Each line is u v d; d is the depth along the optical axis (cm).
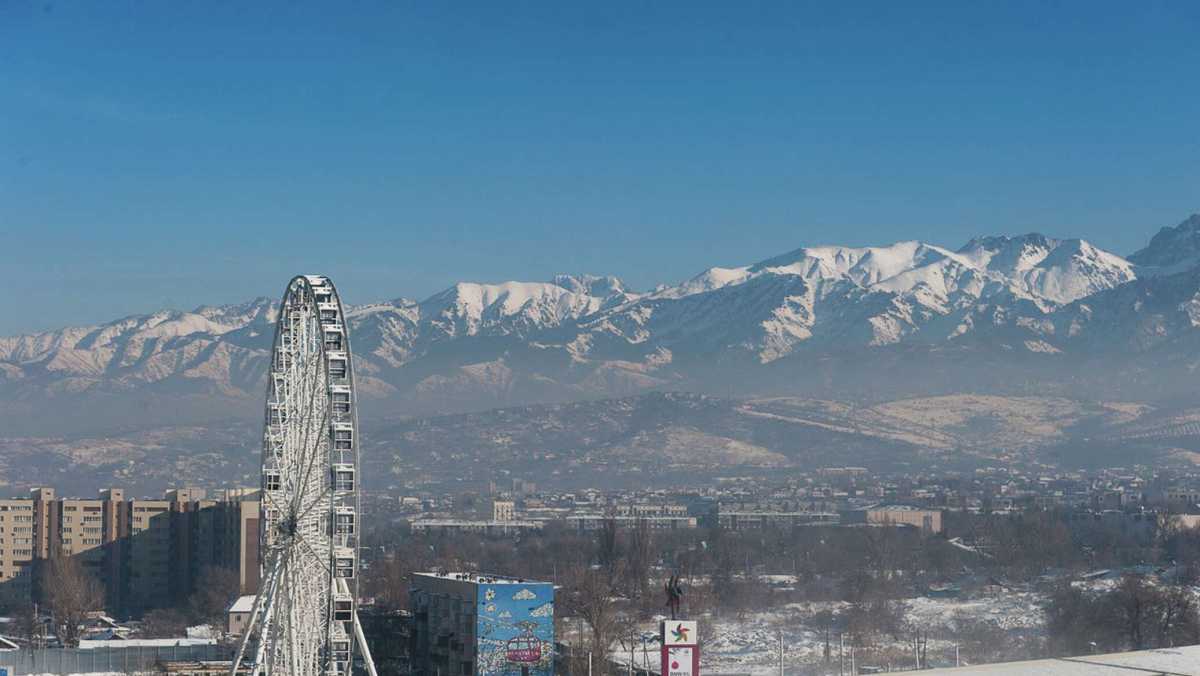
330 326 15762
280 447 16738
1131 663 12862
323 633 15738
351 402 15625
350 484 15512
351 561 15438
